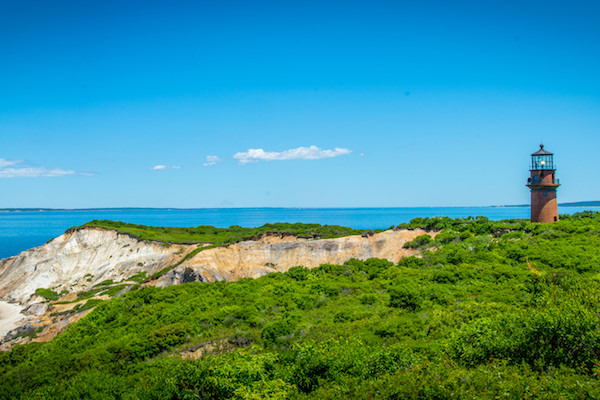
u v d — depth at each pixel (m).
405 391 17.09
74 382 26.47
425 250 57.06
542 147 60.50
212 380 21.80
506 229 56.62
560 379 16.36
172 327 34.84
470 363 19.98
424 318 31.62
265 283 48.75
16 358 37.59
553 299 24.84
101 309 43.94
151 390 22.80
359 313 35.03
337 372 21.89
